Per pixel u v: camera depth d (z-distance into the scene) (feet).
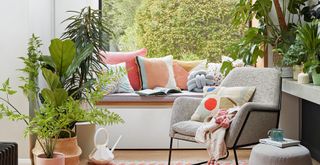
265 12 15.67
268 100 12.93
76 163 13.08
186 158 15.19
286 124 16.56
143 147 16.22
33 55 13.41
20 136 14.20
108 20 18.35
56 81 12.31
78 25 14.85
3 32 14.15
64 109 10.90
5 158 8.98
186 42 18.51
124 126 16.15
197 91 16.93
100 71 15.55
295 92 13.88
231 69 15.66
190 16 18.43
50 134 10.55
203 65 17.99
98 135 15.94
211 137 12.07
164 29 18.48
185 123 12.85
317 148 14.93
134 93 16.62
